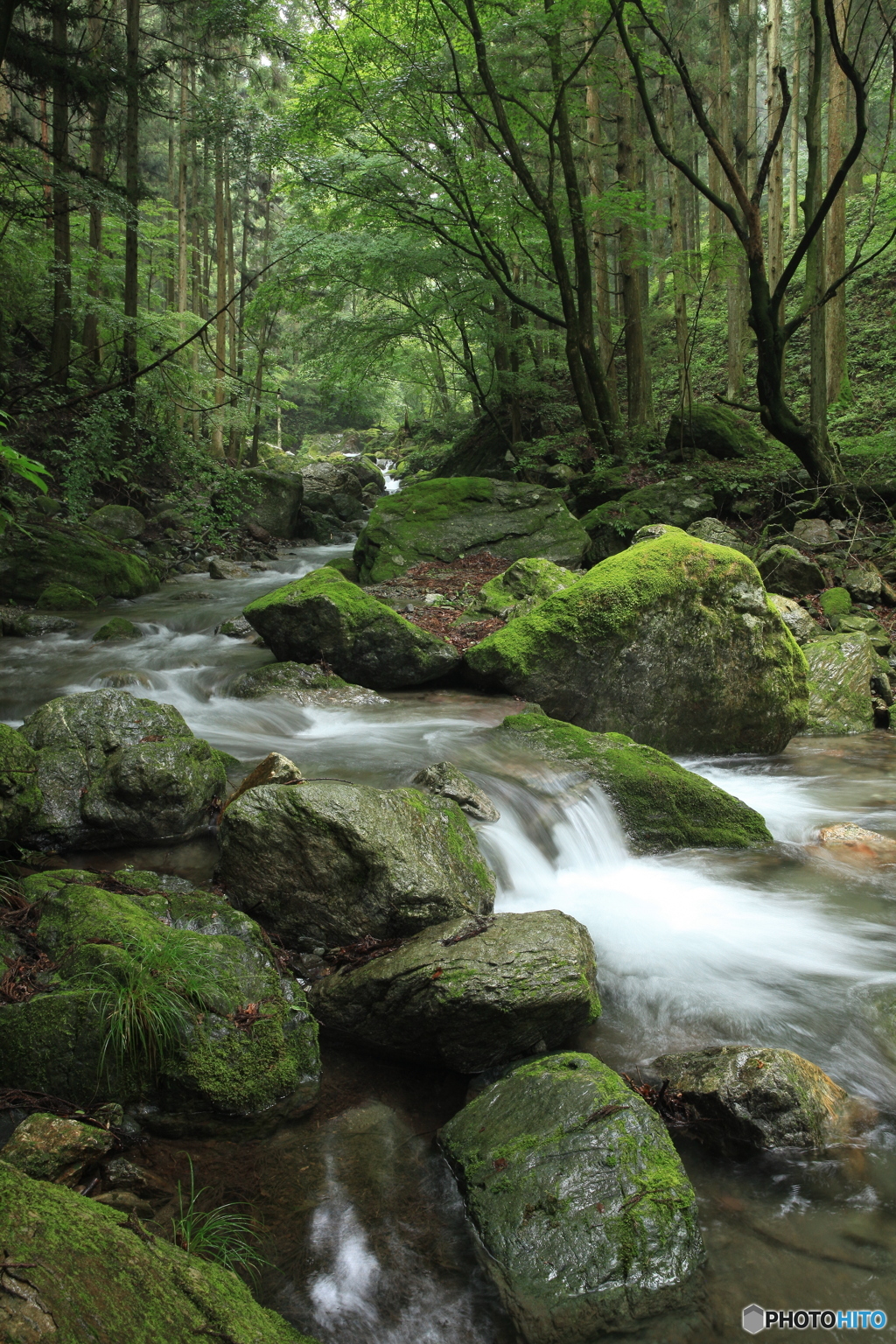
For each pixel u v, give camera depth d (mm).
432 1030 3389
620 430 15609
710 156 23953
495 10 13508
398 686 7758
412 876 3982
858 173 27938
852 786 6820
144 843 4688
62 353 16531
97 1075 3039
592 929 4441
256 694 7324
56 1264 1969
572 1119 2889
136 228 15055
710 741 7555
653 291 31094
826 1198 2861
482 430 22062
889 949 4258
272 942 4012
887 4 14172
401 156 14188
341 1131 3131
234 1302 2201
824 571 11047
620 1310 2434
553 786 5496
